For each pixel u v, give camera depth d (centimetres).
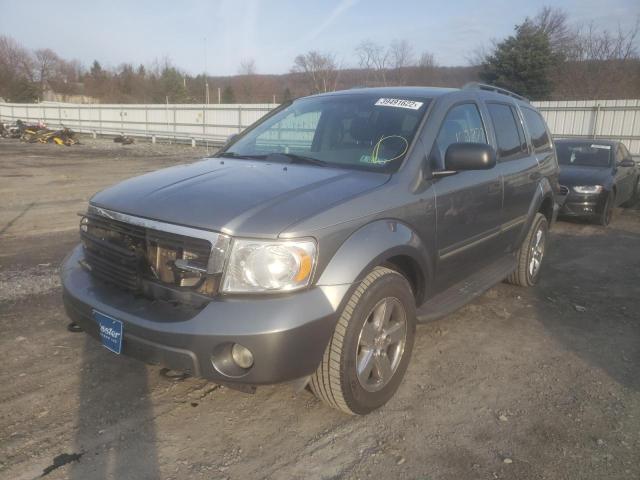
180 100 6303
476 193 392
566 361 388
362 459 272
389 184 315
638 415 317
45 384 332
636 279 606
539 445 286
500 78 3550
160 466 262
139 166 1727
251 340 245
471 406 323
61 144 2628
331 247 269
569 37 3681
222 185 299
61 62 7769
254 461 268
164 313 262
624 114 1731
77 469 258
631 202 1186
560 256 716
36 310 447
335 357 275
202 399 322
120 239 291
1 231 746
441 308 360
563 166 1002
